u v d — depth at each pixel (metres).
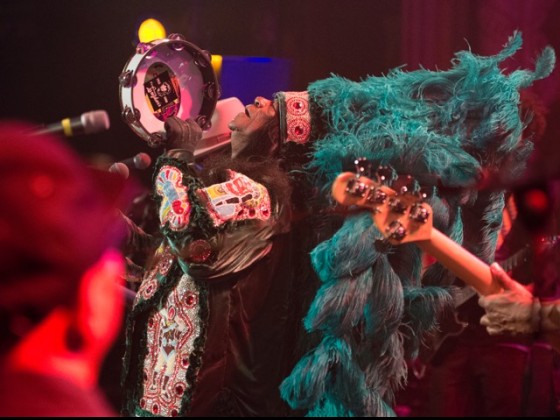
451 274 4.11
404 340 4.01
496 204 4.07
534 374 4.90
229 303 3.85
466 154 3.79
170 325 3.94
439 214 3.79
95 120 2.79
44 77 8.61
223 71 7.15
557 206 4.47
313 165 3.87
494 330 3.29
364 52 8.22
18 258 1.36
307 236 3.96
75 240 1.40
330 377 3.81
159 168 3.89
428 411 5.01
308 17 8.24
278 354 3.93
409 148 3.73
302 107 4.03
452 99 3.95
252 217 3.85
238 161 4.05
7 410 1.34
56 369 1.41
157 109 4.11
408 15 8.00
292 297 3.96
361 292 3.71
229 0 8.27
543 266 4.48
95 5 8.46
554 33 7.28
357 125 3.92
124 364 4.07
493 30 7.55
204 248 3.74
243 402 3.91
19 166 1.39
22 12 8.52
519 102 4.05
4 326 1.38
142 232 4.35
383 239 3.74
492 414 4.90
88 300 1.43
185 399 3.84
